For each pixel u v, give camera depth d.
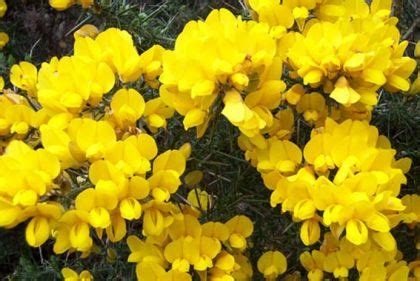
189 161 0.39
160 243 0.37
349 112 0.37
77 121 0.34
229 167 0.42
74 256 0.52
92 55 0.36
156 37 0.47
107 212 0.33
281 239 0.43
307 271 0.43
